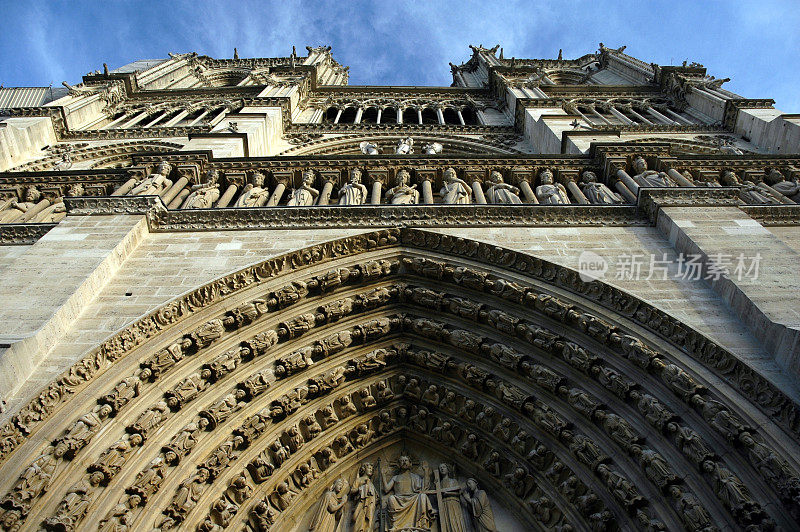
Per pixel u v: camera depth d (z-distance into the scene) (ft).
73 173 59.00
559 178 57.47
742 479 27.81
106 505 28.99
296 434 38.27
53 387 29.48
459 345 41.75
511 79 127.95
